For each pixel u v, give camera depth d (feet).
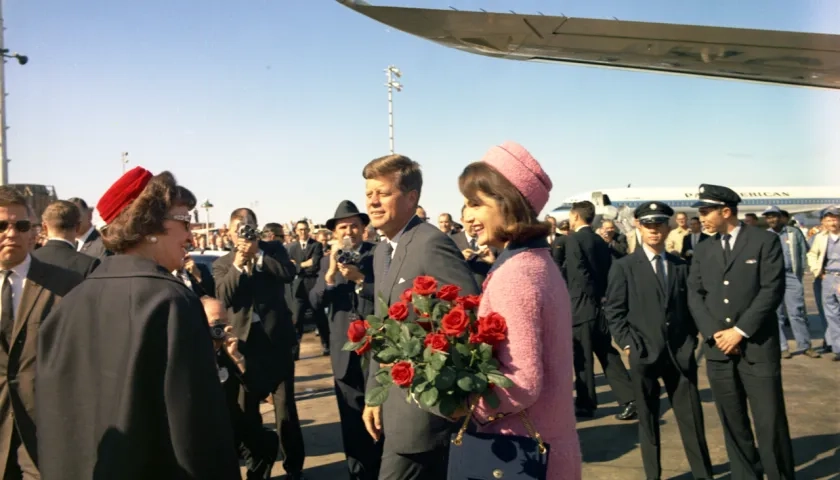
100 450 4.78
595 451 14.94
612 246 29.71
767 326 11.14
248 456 11.59
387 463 7.87
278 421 12.75
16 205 8.85
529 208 5.40
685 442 12.50
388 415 7.86
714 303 11.57
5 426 8.64
